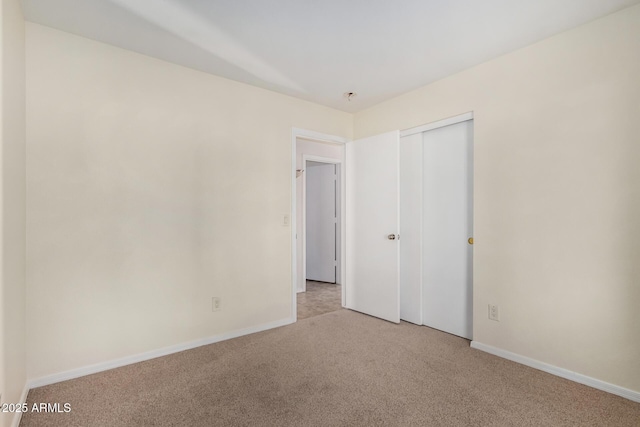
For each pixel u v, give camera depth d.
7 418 1.50
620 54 1.91
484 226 2.56
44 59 2.04
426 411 1.77
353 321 3.32
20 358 1.79
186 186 2.61
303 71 2.72
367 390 1.98
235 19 1.98
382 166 3.38
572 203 2.10
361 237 3.63
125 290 2.33
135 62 2.39
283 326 3.17
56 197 2.07
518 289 2.36
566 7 1.87
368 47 2.33
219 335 2.78
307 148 4.82
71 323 2.12
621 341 1.91
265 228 3.08
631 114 1.88
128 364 2.33
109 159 2.27
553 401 1.86
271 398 1.90
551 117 2.19
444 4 1.84
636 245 1.86
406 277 3.33
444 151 3.01
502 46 2.32
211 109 2.76
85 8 1.87
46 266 2.04
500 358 2.43
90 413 1.75
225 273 2.82
